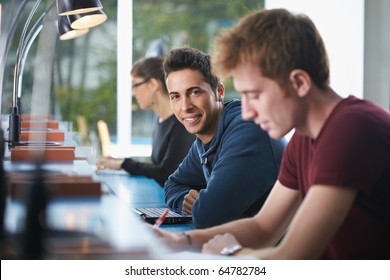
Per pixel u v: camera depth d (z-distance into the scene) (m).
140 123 8.35
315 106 1.85
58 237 1.65
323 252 1.92
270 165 2.94
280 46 1.80
